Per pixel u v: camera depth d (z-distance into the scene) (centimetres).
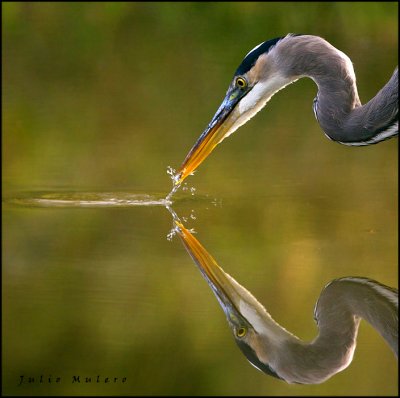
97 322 899
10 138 1619
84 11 2545
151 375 828
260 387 819
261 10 2445
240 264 1026
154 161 1479
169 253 1057
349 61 1070
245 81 1123
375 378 831
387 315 927
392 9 2394
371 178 1409
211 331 888
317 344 877
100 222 1175
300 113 1864
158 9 2548
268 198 1291
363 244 1081
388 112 1023
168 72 2142
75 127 1702
